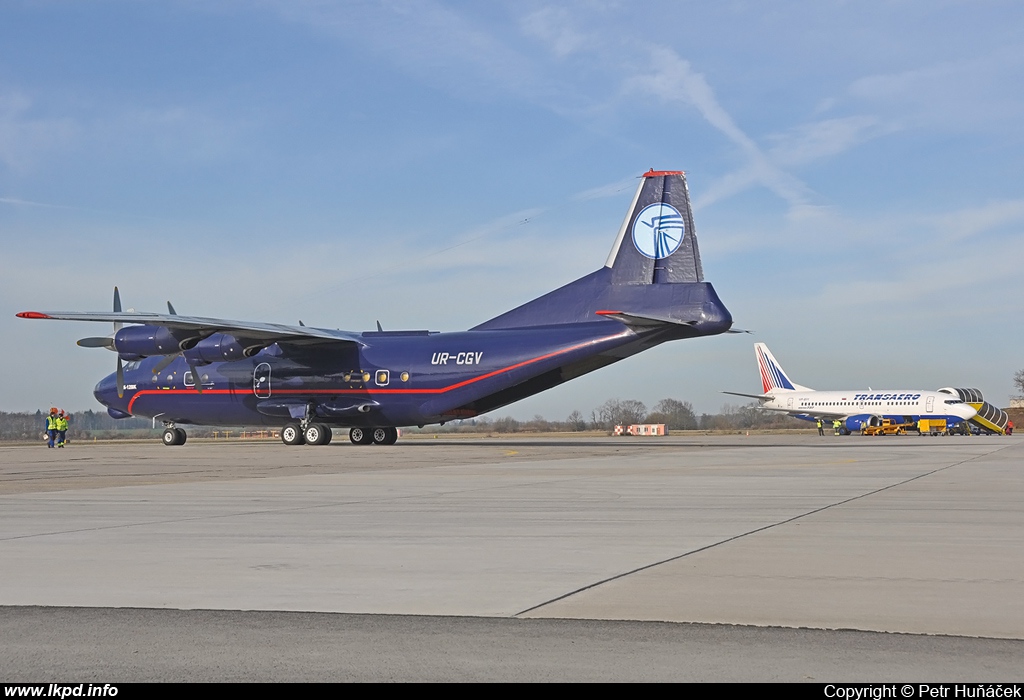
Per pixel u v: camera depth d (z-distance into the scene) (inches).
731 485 656.4
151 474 824.9
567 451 1283.2
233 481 727.1
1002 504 509.7
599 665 201.6
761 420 4884.4
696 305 1277.1
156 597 272.1
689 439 2422.5
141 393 1600.6
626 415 5007.4
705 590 277.1
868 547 356.2
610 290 1330.0
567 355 1322.6
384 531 412.5
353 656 209.3
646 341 1333.7
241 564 327.3
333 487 659.4
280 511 497.4
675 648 214.1
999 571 304.5
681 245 1299.2
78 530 419.2
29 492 634.2
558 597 269.4
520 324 1391.5
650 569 313.0
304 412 1473.9
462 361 1374.3
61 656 210.2
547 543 374.0
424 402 1402.6
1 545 373.4
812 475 757.3
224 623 239.6
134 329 1392.7
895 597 265.3
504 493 601.6
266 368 1501.0
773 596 267.7
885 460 1000.2
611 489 628.1
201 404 1562.5
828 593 271.3
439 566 322.0
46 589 284.0
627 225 1330.0
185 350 1391.5
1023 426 4178.2
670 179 1315.2
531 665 202.2
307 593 277.4
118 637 225.9
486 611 251.9
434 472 823.1
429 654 210.5
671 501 540.4
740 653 209.8
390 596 272.5
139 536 398.6
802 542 370.9
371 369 1428.4
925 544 362.9
